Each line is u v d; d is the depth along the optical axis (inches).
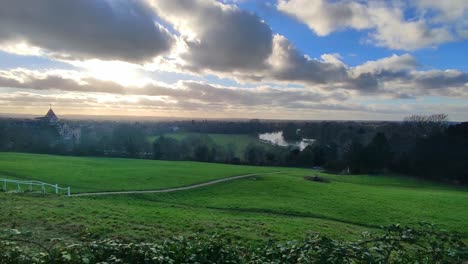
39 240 676.1
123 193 1996.8
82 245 218.7
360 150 4387.3
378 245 208.2
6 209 1003.9
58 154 4840.1
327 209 1809.8
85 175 2571.4
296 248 214.4
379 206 1929.1
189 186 2397.9
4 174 2436.0
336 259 200.8
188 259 217.3
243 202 1907.0
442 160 3914.9
